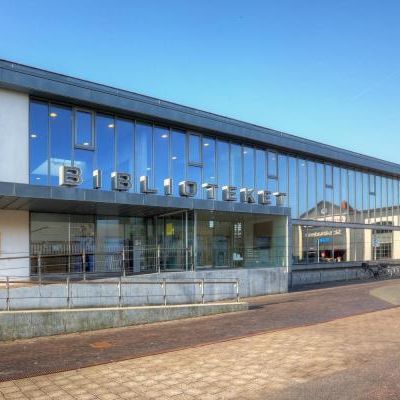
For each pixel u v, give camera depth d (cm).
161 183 2088
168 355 902
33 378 744
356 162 3222
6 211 1753
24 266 1759
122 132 1967
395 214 3700
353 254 3272
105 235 2030
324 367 786
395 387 661
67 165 1714
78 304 1446
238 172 2478
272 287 2108
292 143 2725
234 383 705
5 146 1623
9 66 1609
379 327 1196
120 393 662
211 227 1973
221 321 1361
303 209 2878
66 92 1733
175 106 2098
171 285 1730
